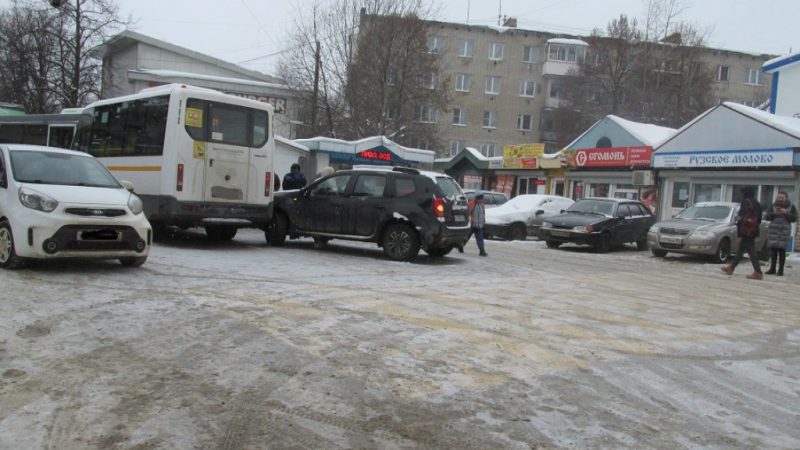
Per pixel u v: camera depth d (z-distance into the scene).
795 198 18.20
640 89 44.69
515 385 4.81
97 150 13.24
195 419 3.89
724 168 19.89
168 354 5.09
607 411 4.39
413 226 11.55
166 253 10.77
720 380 5.27
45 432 3.61
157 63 40.41
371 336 5.92
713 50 50.62
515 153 30.17
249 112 12.09
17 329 5.50
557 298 8.75
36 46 35.84
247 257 10.95
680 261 15.95
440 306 7.52
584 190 26.70
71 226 7.93
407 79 35.75
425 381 4.77
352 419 4.00
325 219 12.37
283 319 6.36
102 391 4.25
